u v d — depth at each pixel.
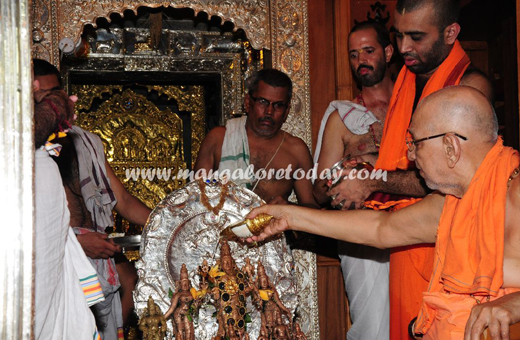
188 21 5.23
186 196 2.71
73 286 2.14
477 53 4.93
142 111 5.87
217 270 2.56
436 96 2.13
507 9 4.53
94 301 2.21
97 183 3.46
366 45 3.79
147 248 2.64
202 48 5.22
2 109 1.71
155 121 5.88
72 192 3.41
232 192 2.76
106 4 4.33
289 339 2.59
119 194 3.60
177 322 2.51
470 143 2.06
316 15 4.60
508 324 1.84
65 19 4.26
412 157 2.38
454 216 2.13
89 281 2.21
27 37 1.74
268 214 2.64
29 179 1.73
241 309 2.53
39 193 1.97
